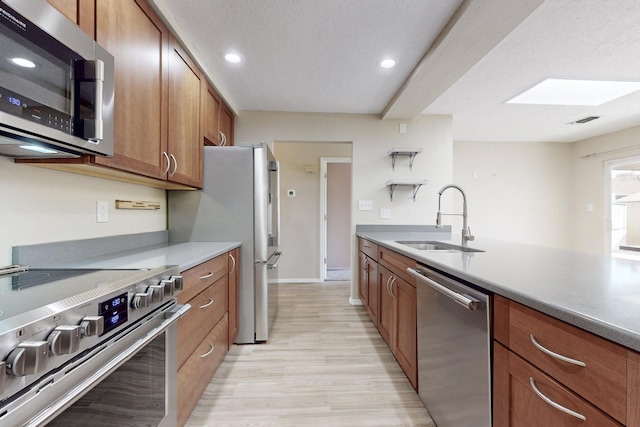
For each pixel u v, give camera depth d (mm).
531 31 1776
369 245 2752
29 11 762
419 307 1538
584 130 3908
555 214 4547
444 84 2344
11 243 1090
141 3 1393
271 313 2605
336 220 5410
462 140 4473
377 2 1550
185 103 1897
